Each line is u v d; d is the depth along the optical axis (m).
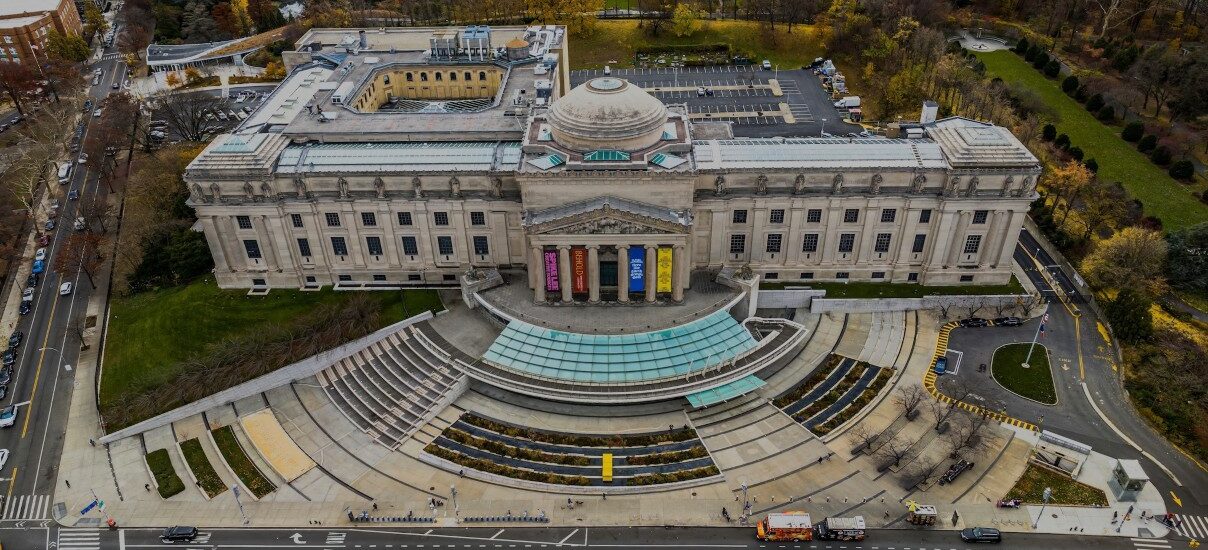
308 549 102.44
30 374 133.12
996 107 189.50
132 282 150.38
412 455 114.75
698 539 101.75
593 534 103.06
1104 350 130.00
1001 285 140.50
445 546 102.19
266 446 116.12
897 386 123.50
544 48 184.38
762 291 139.25
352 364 129.62
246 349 127.75
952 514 103.38
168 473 113.12
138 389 123.88
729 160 130.62
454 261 142.00
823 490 107.31
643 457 112.25
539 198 129.00
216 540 103.81
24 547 103.88
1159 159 181.00
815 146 132.88
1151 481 107.62
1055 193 167.88
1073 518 102.94
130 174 192.25
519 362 122.31
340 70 176.62
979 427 110.94
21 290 155.62
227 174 130.25
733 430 116.88
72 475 113.69
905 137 140.88
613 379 119.25
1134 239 141.88
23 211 179.62
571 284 133.62
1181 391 120.00
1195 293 141.88
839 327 136.38
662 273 131.12
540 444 115.12
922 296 138.38
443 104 182.25
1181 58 198.50
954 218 131.88
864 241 137.12
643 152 129.25
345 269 142.88
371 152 134.75
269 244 139.00
